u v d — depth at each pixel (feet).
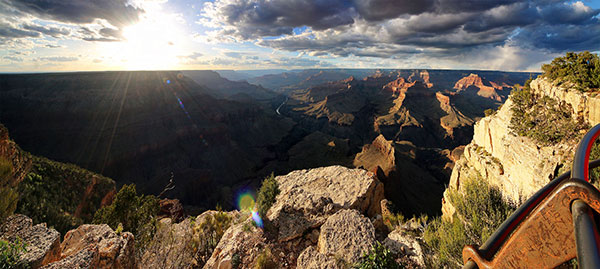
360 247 37.35
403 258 37.55
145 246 56.75
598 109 37.37
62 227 96.17
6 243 24.94
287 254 42.68
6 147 75.25
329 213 52.26
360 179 72.08
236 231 50.08
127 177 419.33
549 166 40.47
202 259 51.24
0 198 33.01
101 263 30.81
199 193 377.50
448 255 33.27
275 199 60.29
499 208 33.88
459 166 71.87
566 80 45.80
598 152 27.61
